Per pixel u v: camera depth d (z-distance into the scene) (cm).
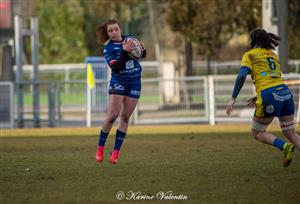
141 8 18700
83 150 4969
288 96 3425
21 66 9169
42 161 4259
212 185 3206
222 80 8269
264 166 3847
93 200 2873
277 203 2766
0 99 8362
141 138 6034
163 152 4709
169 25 11594
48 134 6881
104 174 3609
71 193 3041
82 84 8862
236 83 3428
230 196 2925
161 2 12481
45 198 2928
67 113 9669
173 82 8588
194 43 11875
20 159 4391
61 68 16600
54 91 8606
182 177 3469
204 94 8319
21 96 8525
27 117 9094
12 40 10831
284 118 3472
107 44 3681
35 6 19875
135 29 19000
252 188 3111
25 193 3052
